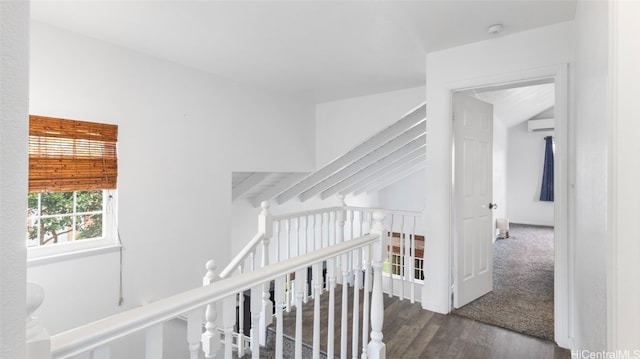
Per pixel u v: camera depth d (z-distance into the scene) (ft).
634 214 2.35
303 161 14.52
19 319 1.53
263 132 12.80
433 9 6.82
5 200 1.45
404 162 19.12
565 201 7.34
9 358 1.48
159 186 9.66
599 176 3.28
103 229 8.67
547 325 8.54
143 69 9.25
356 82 11.84
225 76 11.26
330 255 5.13
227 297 3.74
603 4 2.97
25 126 1.56
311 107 14.89
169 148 9.90
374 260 6.28
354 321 6.06
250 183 15.07
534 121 25.50
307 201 20.13
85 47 8.11
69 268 7.89
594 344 3.70
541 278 12.63
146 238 9.36
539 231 23.44
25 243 1.57
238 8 6.79
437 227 9.23
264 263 8.69
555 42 7.48
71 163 7.83
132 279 9.04
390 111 13.01
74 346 2.39
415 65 10.18
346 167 16.85
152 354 2.98
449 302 9.21
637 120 2.35
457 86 8.82
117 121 8.72
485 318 8.96
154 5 6.67
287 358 7.70
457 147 9.40
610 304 2.51
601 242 3.15
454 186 9.39
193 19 7.27
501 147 22.29
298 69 10.53
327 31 7.86
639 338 2.32
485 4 6.62
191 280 10.50
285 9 6.84
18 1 1.50
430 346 7.59
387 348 7.53
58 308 7.70
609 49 2.55
